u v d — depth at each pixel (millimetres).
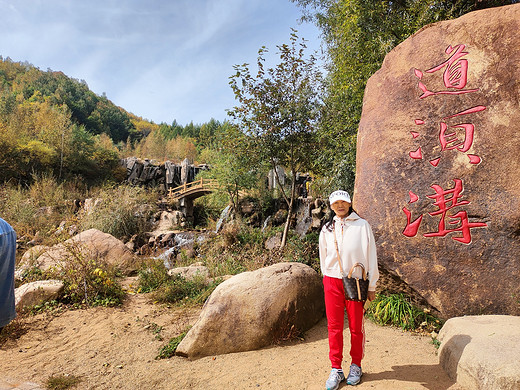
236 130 9016
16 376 3340
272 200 16188
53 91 75188
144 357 3686
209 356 3588
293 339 3793
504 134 3846
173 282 5879
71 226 11172
